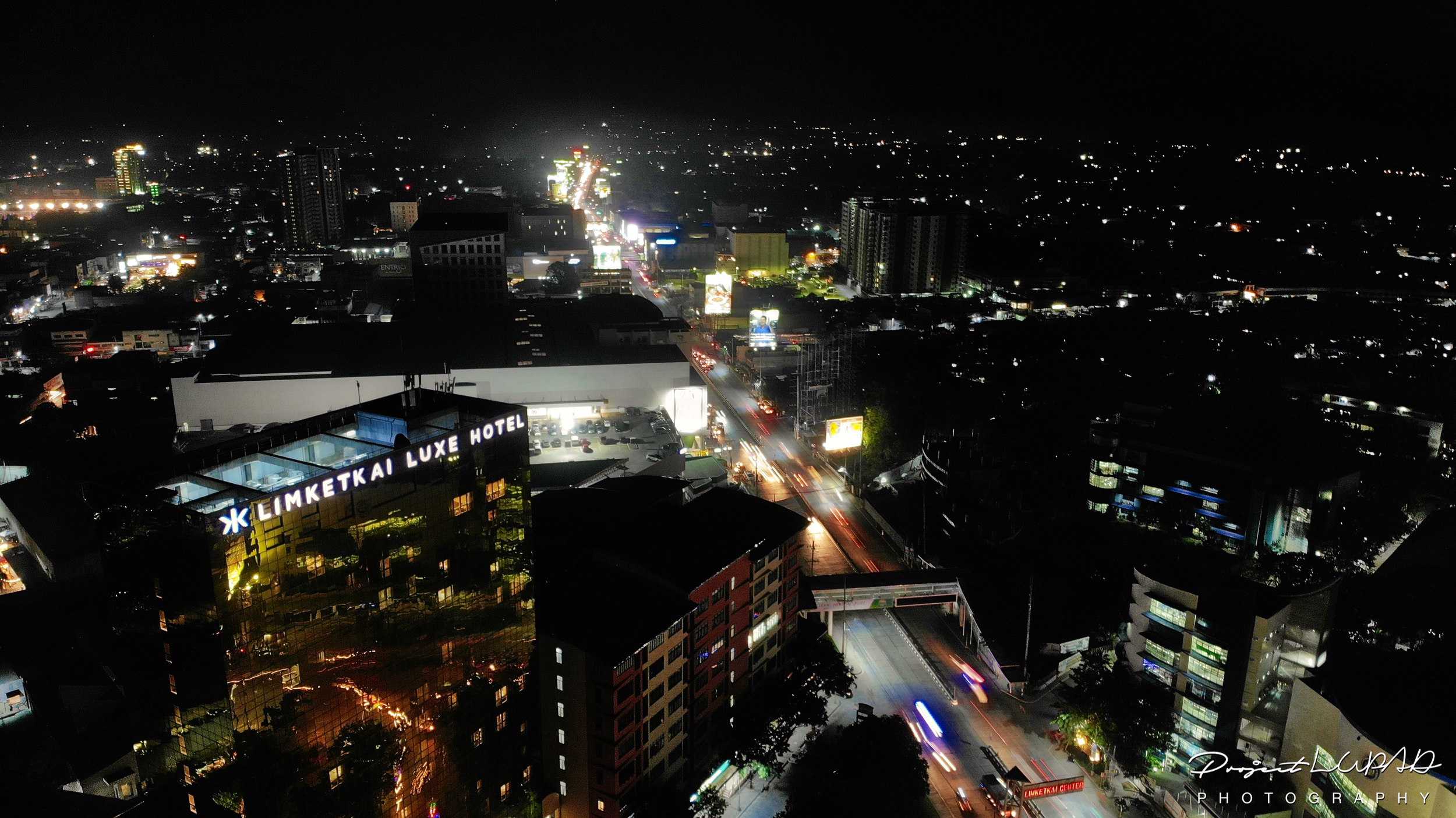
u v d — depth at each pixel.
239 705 78.19
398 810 95.56
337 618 85.19
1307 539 178.50
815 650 144.88
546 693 112.38
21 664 133.50
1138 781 126.00
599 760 108.88
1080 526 188.75
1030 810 119.44
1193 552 173.62
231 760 79.62
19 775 105.62
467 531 97.06
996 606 160.38
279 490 78.31
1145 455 196.75
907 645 161.00
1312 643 122.81
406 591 91.44
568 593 117.19
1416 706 107.19
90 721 123.88
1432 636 142.38
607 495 152.38
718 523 134.00
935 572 167.50
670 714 116.44
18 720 124.44
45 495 186.00
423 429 97.62
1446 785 92.56
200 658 78.19
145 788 90.38
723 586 123.00
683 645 116.88
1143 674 134.38
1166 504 195.12
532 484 194.75
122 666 86.44
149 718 86.38
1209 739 125.00
